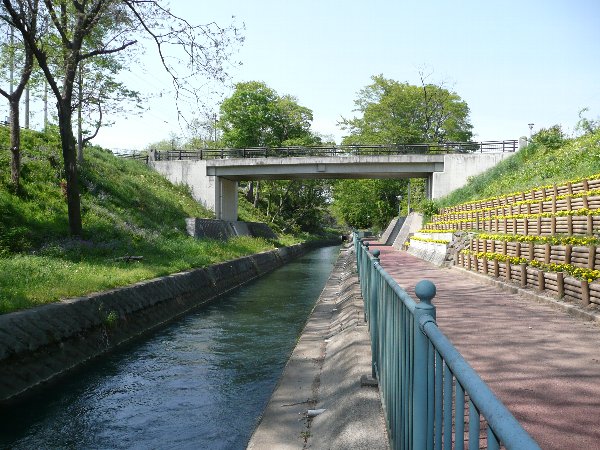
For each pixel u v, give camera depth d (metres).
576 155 25.98
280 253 38.28
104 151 37.50
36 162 23.03
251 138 59.94
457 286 13.96
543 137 33.44
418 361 2.59
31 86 22.36
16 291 10.73
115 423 7.36
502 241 15.23
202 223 31.31
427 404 2.55
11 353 8.66
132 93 24.30
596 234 12.95
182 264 19.47
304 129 66.31
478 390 1.43
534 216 17.20
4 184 19.41
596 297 9.06
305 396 7.02
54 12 17.25
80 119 24.45
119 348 11.70
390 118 63.84
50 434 7.00
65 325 10.34
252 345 11.90
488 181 33.56
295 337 12.69
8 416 7.62
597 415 4.45
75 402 8.20
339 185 65.88
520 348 6.83
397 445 3.83
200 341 12.38
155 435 6.93
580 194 16.17
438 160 35.94
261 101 59.56
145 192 31.03
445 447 2.01
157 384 9.09
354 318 10.41
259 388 8.81
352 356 7.48
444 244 22.05
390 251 33.81
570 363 6.08
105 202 24.81
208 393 8.59
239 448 6.47
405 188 64.69
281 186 62.59
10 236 15.98
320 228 84.06
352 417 5.30
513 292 12.45
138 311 13.54
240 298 19.75
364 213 66.94
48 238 17.48
